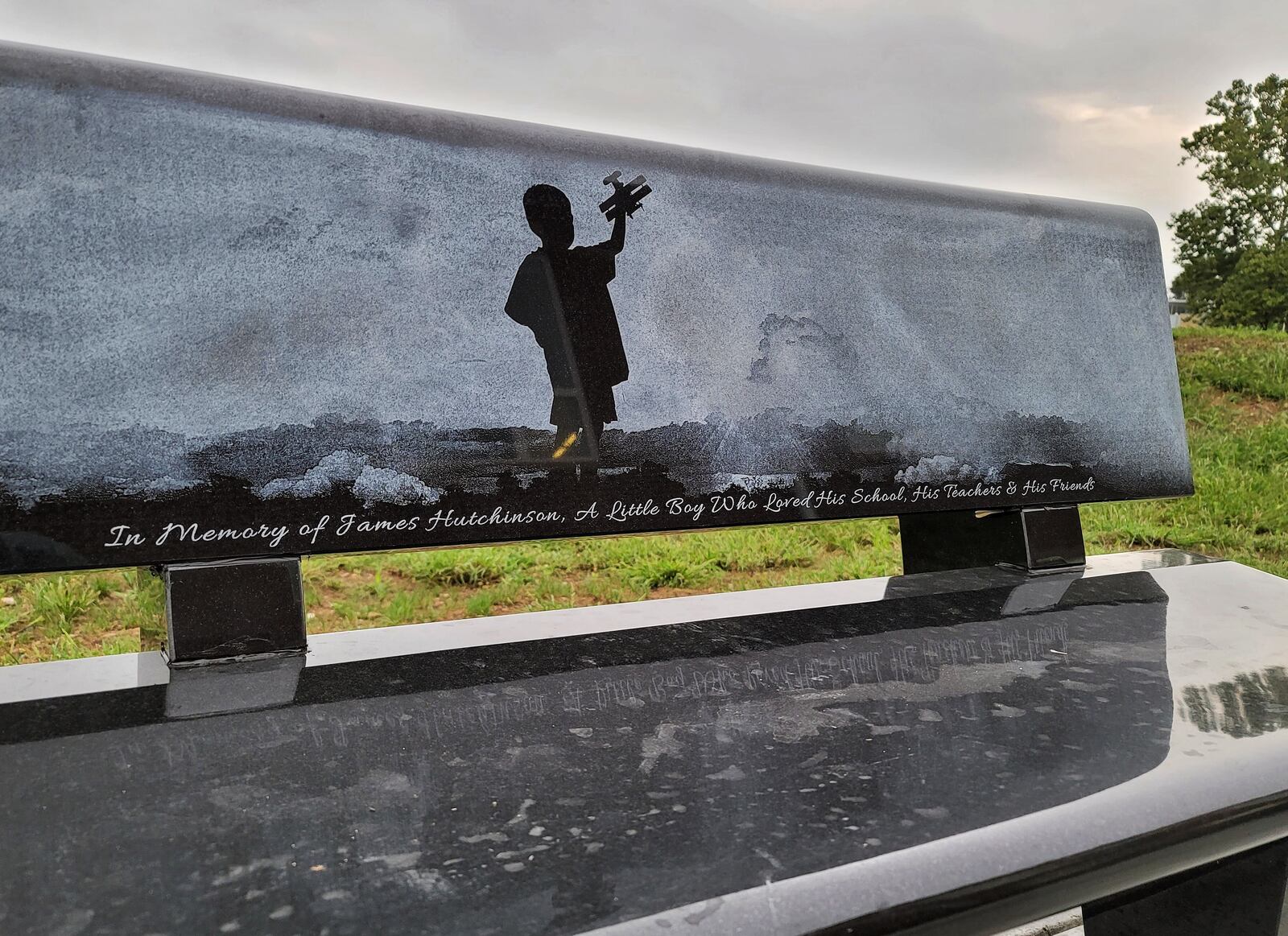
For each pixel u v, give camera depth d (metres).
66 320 1.22
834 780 0.92
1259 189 21.23
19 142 1.23
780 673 1.24
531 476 1.46
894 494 1.74
